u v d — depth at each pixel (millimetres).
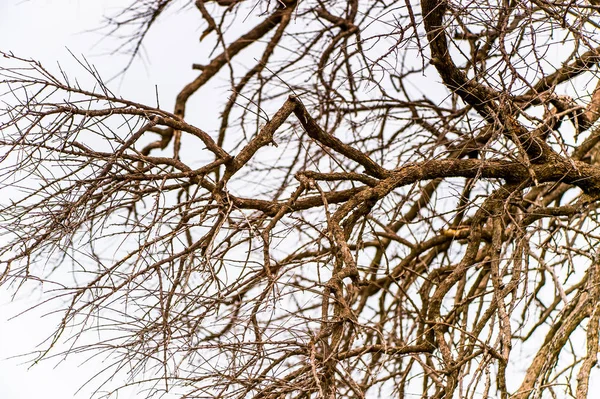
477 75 6676
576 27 6434
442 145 8250
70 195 5926
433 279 8664
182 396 5434
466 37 7324
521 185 7164
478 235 7484
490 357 6336
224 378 5555
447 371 6625
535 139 6918
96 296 5781
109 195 5992
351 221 6730
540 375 6387
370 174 7047
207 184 6465
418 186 8742
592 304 6516
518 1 6363
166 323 5480
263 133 6633
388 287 9773
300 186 6617
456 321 7879
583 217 7406
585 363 6145
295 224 6375
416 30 6305
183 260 5898
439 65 6852
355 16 9492
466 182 8312
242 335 5512
